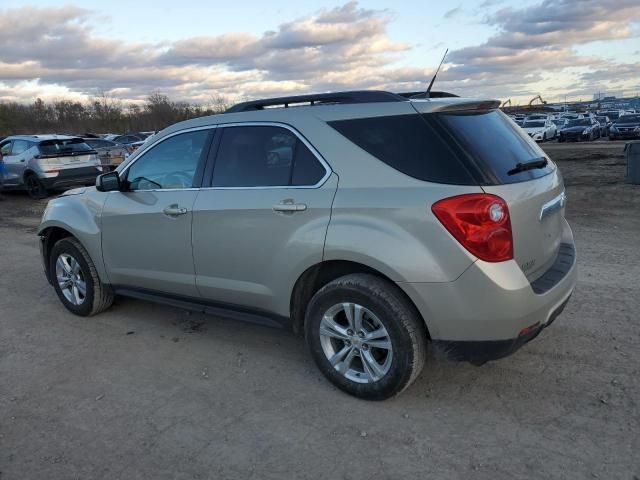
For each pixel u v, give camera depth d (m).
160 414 3.37
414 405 3.33
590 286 5.36
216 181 3.89
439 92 3.71
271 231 3.52
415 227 2.99
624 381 3.49
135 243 4.39
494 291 2.90
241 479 2.73
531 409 3.23
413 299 3.05
